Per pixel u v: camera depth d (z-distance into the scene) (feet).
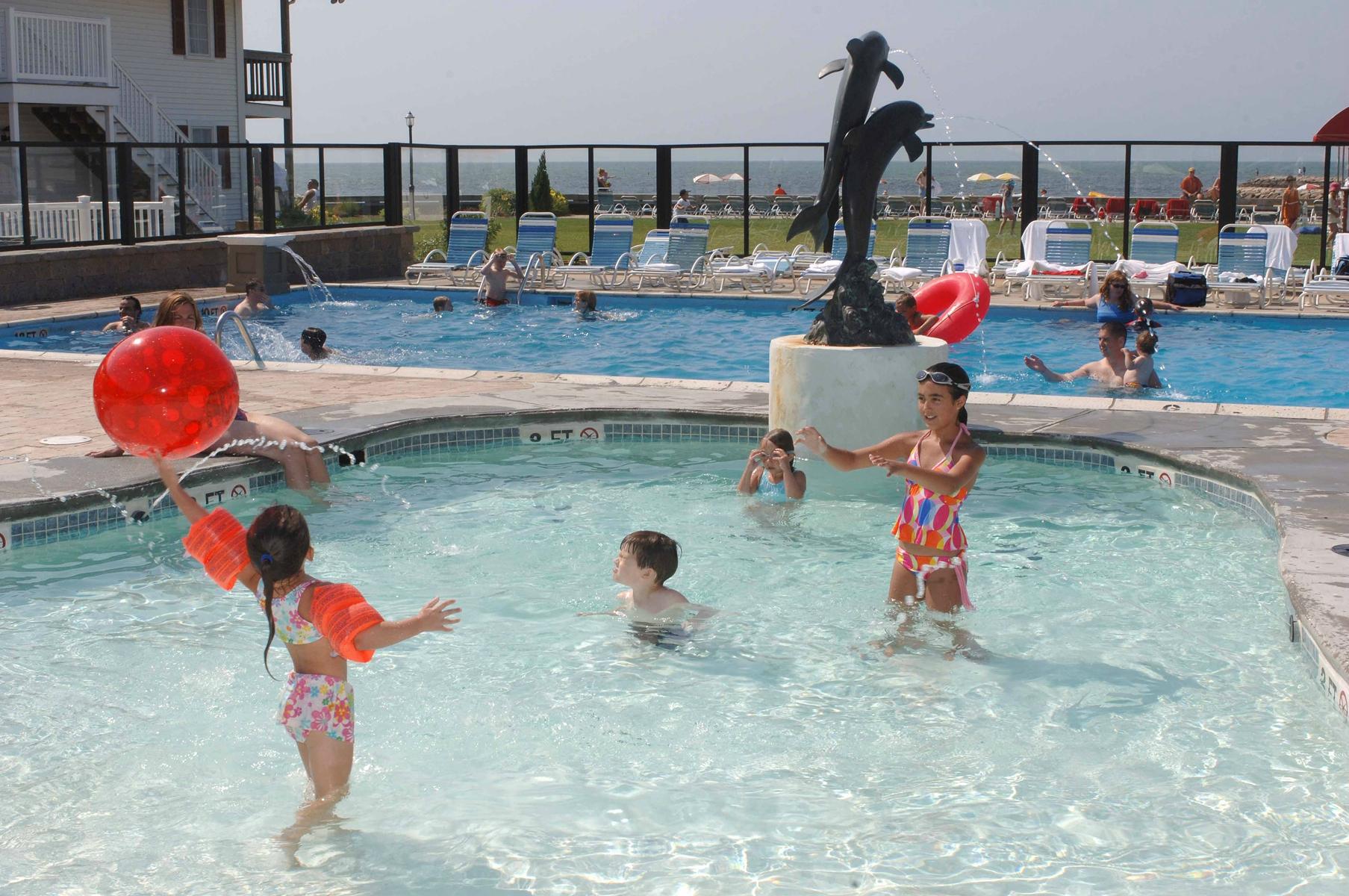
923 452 17.21
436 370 36.24
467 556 21.45
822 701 15.62
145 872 11.83
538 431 29.78
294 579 12.32
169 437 13.19
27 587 19.85
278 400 31.40
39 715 15.26
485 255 66.95
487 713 15.39
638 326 53.98
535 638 17.83
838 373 26.48
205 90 98.43
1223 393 37.91
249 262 63.26
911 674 16.38
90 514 22.36
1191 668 16.46
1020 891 11.27
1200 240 62.03
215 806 13.08
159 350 13.37
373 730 14.90
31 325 49.32
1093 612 18.52
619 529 22.85
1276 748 14.06
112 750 14.37
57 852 12.19
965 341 48.49
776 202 85.46
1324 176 59.26
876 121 27.14
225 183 66.44
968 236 61.41
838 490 25.35
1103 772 13.60
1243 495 23.18
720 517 23.54
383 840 12.37
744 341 49.85
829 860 11.89
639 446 29.63
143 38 92.22
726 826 12.60
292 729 12.80
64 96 80.53
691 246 64.85
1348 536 19.06
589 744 14.55
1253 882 11.35
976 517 23.41
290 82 108.47
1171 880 11.41
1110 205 73.20
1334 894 11.12
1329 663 14.75
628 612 18.66
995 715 15.12
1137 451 25.91
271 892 11.48
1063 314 55.06
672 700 15.76
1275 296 57.57
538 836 12.42
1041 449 27.32
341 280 69.77
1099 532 22.41
